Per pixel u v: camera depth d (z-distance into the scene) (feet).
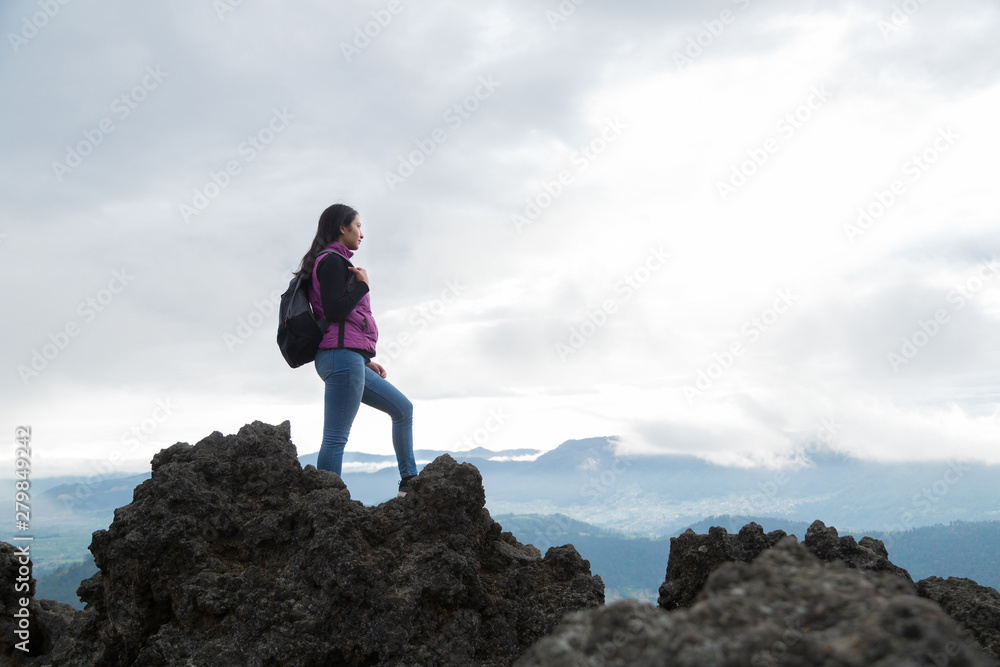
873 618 9.27
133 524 21.59
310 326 26.89
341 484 24.27
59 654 21.91
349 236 28.48
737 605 9.98
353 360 26.89
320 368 27.17
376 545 22.24
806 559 11.48
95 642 21.81
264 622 20.06
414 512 22.91
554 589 23.67
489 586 23.20
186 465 22.52
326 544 20.89
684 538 24.99
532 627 22.58
